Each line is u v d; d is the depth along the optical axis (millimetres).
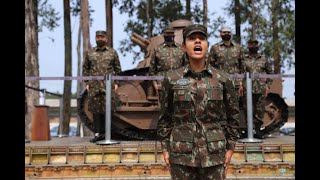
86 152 6805
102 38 8281
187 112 3564
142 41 10469
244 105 8406
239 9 20016
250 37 19922
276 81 9594
